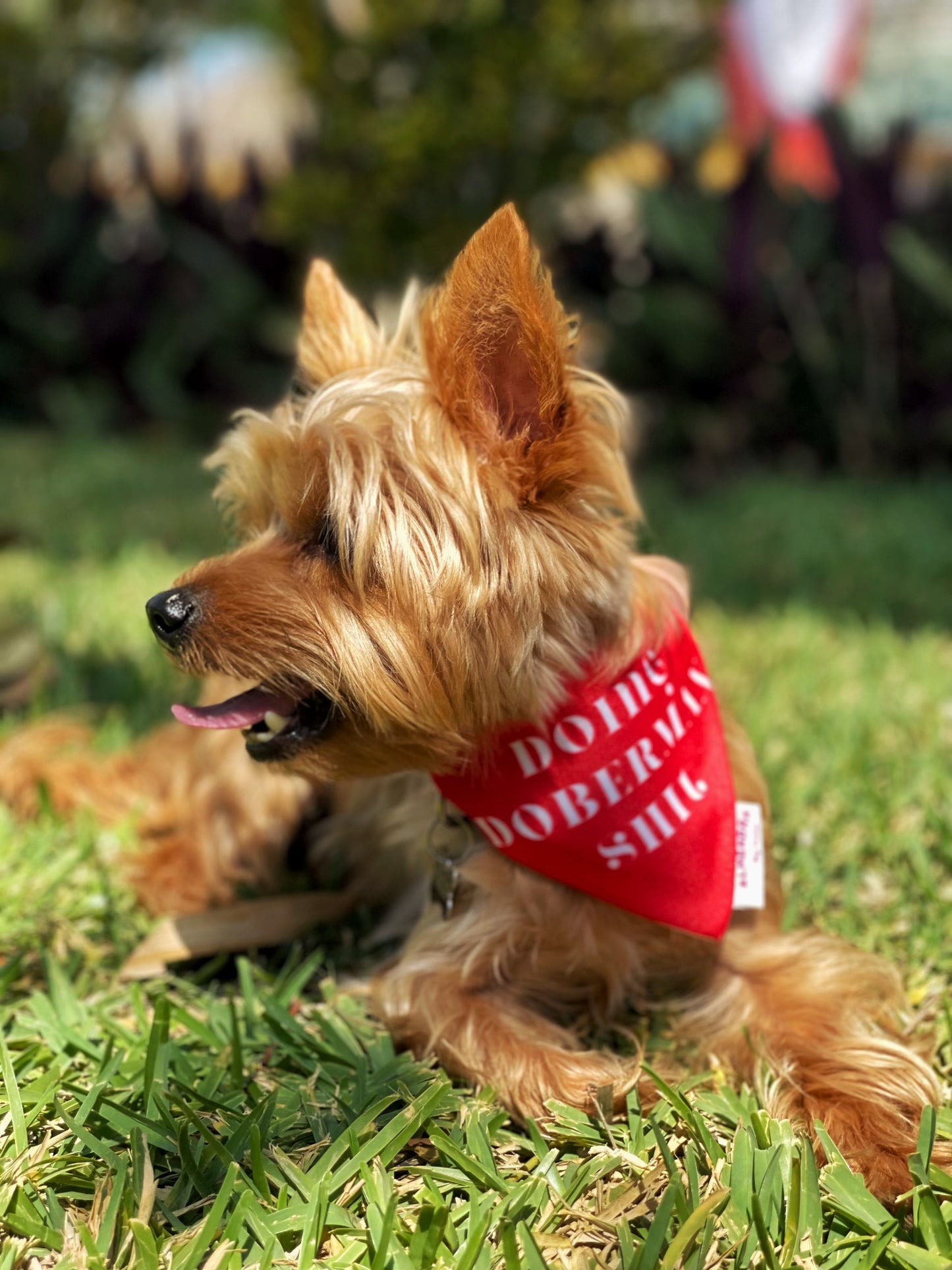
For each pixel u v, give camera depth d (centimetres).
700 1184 45
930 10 210
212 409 208
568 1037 54
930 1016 54
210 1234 42
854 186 169
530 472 50
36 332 210
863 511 143
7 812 69
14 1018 54
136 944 60
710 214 177
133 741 78
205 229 211
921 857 63
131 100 248
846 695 83
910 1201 44
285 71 190
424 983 54
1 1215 43
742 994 54
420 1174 45
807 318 174
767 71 165
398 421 51
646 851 52
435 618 50
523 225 48
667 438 177
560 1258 42
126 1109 47
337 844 66
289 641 51
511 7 163
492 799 52
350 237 170
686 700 53
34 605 101
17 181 221
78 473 167
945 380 172
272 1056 52
